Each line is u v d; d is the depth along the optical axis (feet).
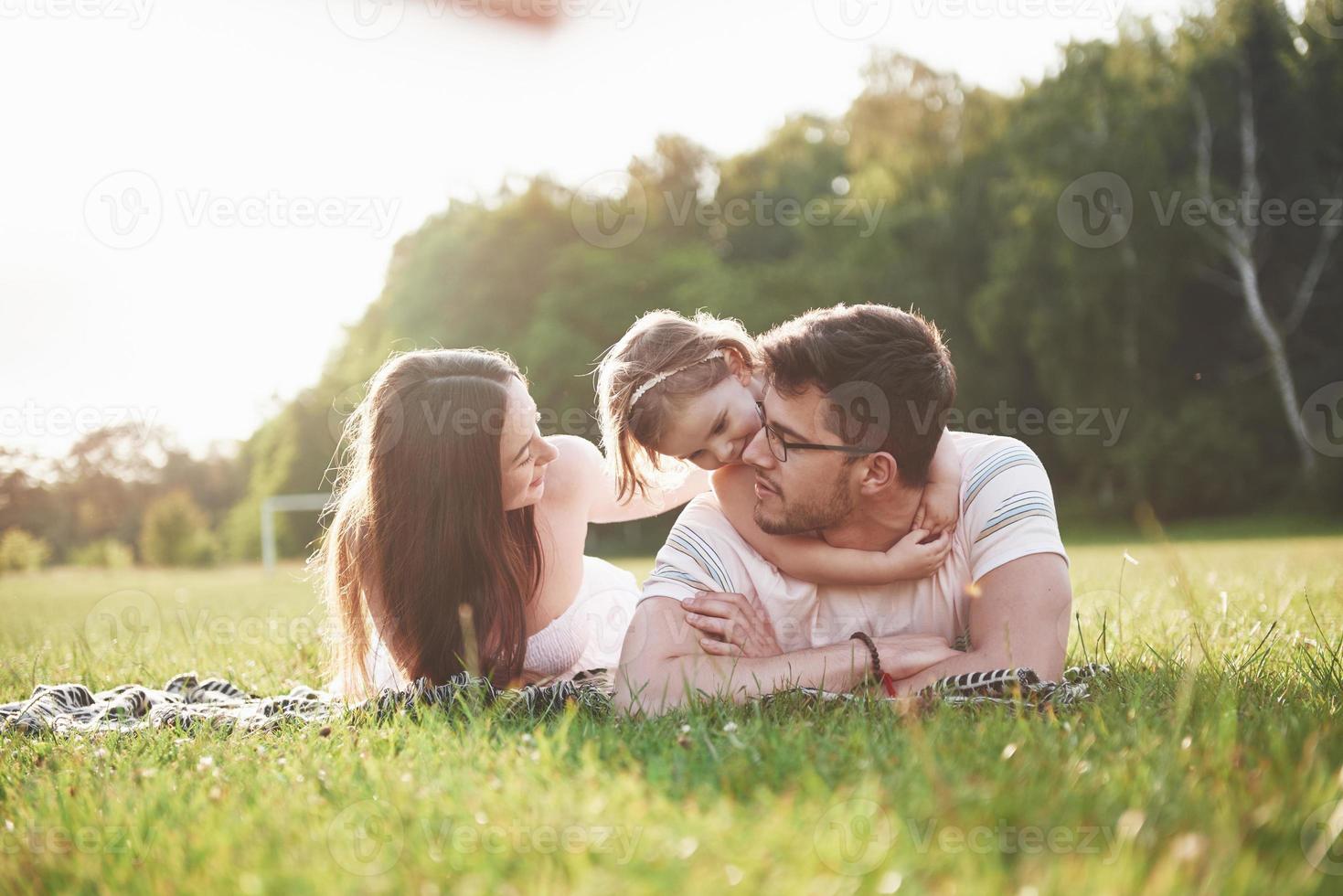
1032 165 72.59
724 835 4.07
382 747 6.23
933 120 78.95
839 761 5.21
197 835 4.64
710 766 5.17
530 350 89.86
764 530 7.82
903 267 79.36
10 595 43.78
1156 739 5.16
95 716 8.37
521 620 8.41
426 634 8.22
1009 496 7.72
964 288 79.20
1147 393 72.64
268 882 3.93
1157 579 18.49
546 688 7.74
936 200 78.89
